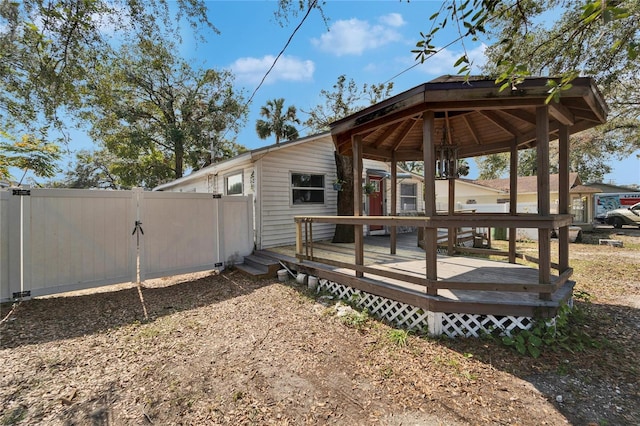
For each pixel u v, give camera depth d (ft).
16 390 7.91
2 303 14.58
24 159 23.59
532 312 9.67
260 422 6.63
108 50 14.20
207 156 59.21
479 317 10.34
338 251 21.67
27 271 14.43
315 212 27.66
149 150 57.00
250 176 24.85
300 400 7.35
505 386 7.57
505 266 15.33
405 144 18.24
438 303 10.23
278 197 24.94
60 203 15.29
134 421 6.76
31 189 14.57
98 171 73.87
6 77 14.99
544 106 9.39
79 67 13.85
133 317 13.26
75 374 8.70
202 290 17.35
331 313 12.96
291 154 25.91
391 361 8.96
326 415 6.80
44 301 15.35
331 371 8.59
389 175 32.83
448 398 7.20
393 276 11.71
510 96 9.11
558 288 10.42
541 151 9.53
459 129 16.14
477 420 6.43
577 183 51.47
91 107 19.16
